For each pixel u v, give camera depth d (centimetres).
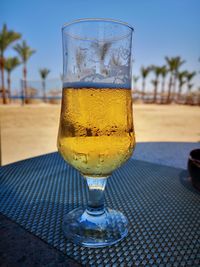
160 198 23
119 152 16
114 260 14
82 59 16
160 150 41
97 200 19
